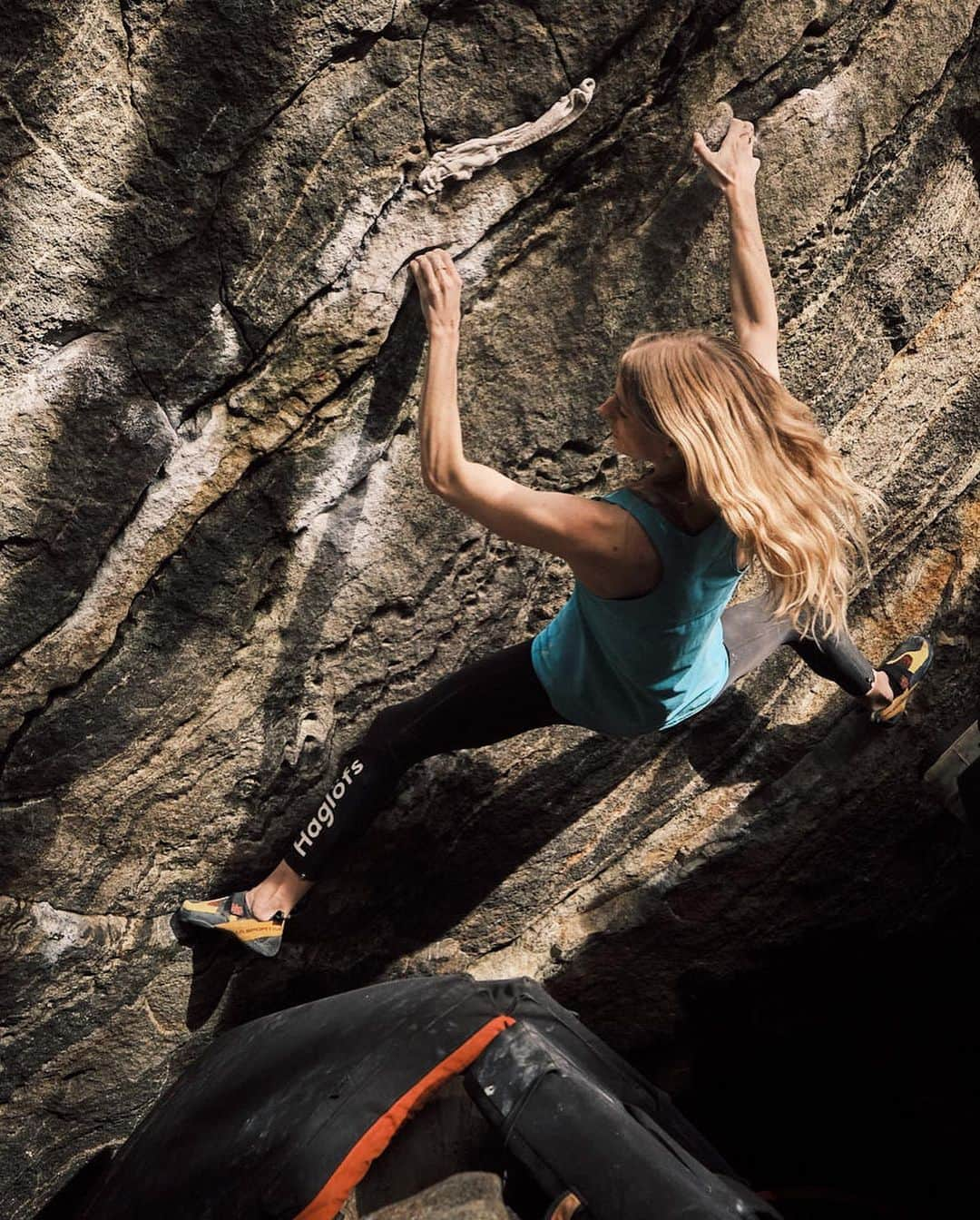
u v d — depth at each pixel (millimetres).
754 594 2863
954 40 2326
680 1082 3777
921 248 2586
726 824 3188
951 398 2836
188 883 2588
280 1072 2307
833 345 2631
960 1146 3973
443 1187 2176
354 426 2184
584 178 2127
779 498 1773
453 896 3072
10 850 2311
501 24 1887
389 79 1861
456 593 2518
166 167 1795
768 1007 3645
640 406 1815
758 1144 3996
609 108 2053
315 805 2643
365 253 1998
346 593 2389
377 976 3105
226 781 2473
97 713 2244
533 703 2234
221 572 2219
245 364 2020
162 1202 2277
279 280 1956
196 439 2062
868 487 2885
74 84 1686
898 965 3654
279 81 1785
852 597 3045
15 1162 2697
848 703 3100
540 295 2215
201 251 1886
